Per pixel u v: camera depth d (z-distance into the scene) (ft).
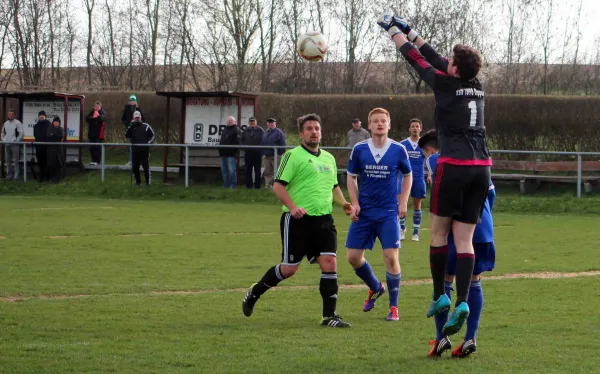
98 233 64.64
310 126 33.09
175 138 136.15
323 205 32.78
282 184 32.65
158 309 35.01
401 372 24.44
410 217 83.82
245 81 169.99
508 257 52.44
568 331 30.81
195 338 29.37
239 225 71.56
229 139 100.83
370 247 35.55
